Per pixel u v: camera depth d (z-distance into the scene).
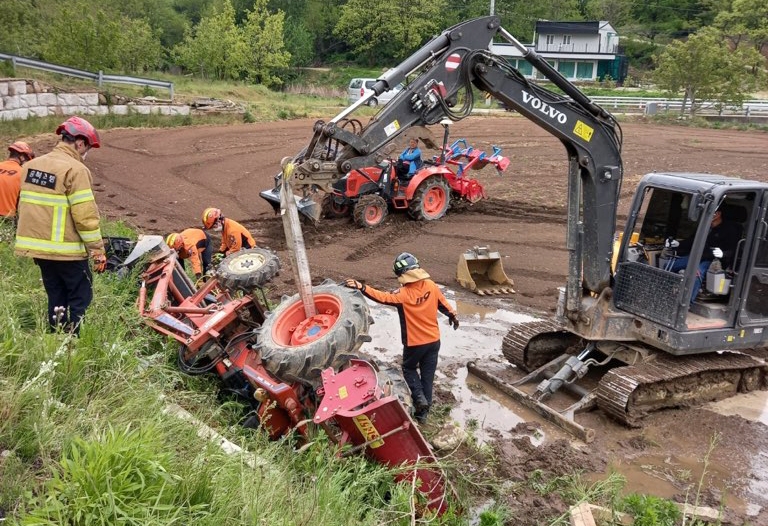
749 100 44.56
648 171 20.25
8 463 3.55
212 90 36.75
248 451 4.62
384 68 67.12
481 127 31.77
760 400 7.12
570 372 6.91
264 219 14.01
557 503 5.15
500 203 15.94
